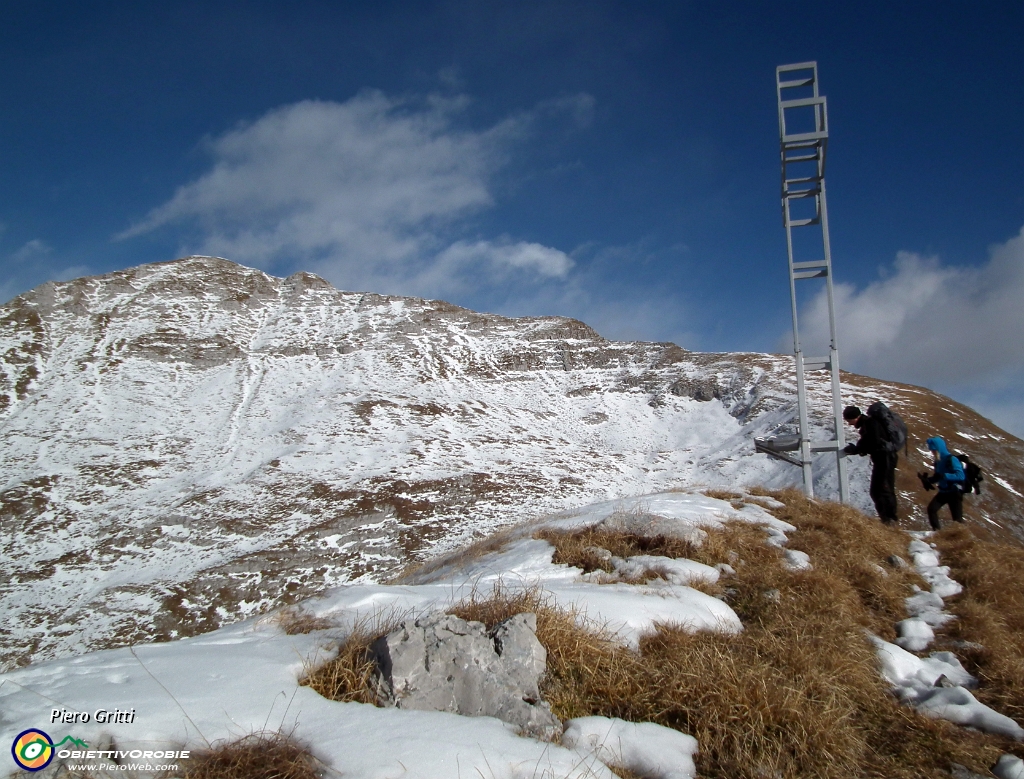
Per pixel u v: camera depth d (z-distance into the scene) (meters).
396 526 38.72
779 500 11.31
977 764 4.19
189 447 57.69
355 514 39.94
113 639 27.89
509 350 93.00
